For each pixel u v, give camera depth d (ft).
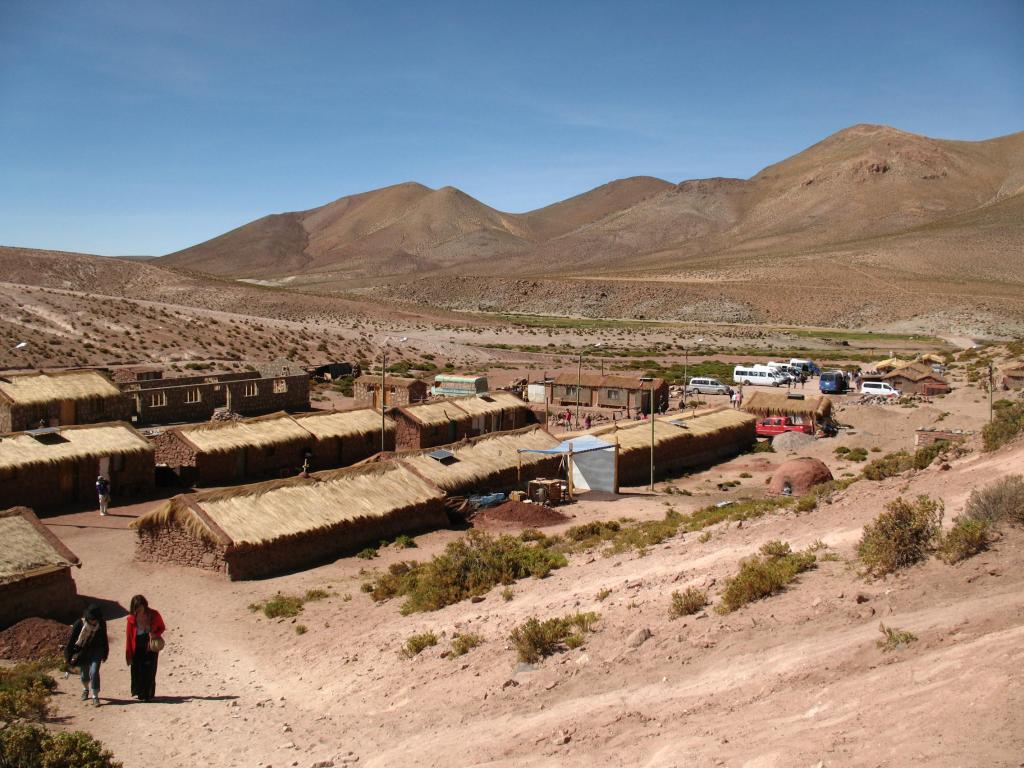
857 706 30.12
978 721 25.36
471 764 34.88
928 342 504.84
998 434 84.48
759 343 512.22
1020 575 40.24
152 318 352.28
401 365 343.05
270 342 353.72
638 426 169.68
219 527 86.02
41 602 69.67
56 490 118.32
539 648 48.29
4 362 262.26
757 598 47.70
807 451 184.03
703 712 34.42
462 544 87.56
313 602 75.72
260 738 43.47
